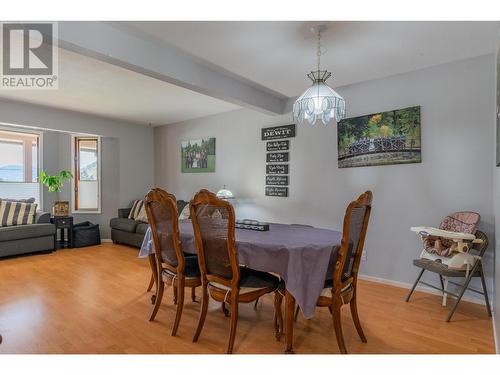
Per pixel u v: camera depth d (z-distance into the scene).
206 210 2.04
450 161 3.00
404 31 2.39
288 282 1.88
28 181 5.46
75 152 5.85
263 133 4.49
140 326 2.38
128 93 4.04
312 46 2.65
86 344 2.10
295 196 4.16
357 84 3.60
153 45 2.62
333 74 3.32
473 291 2.74
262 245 1.99
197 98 4.29
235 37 2.51
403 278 3.29
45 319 2.48
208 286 2.16
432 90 3.09
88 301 2.87
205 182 5.39
